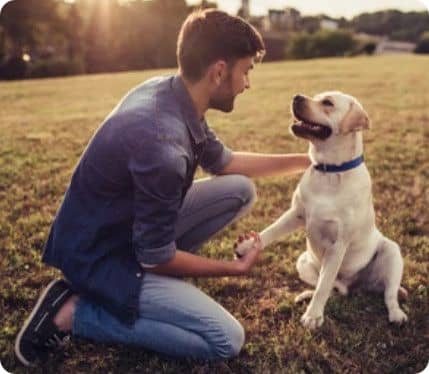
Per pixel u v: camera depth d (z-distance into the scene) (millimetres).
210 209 2943
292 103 2803
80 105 8539
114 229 2363
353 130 2660
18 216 3742
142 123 2188
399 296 2938
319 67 13609
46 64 13281
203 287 2951
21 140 5867
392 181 4406
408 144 5555
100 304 2393
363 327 2672
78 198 2371
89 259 2354
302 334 2582
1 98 9375
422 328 2703
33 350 2400
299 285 3057
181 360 2418
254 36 2320
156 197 2188
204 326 2318
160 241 2266
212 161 2959
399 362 2471
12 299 2822
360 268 2916
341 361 2461
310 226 2805
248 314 2754
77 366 2402
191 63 2279
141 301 2328
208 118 7188
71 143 5730
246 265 2520
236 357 2447
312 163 2820
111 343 2506
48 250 2533
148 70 13562
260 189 4266
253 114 7461
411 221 3787
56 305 2424
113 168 2242
